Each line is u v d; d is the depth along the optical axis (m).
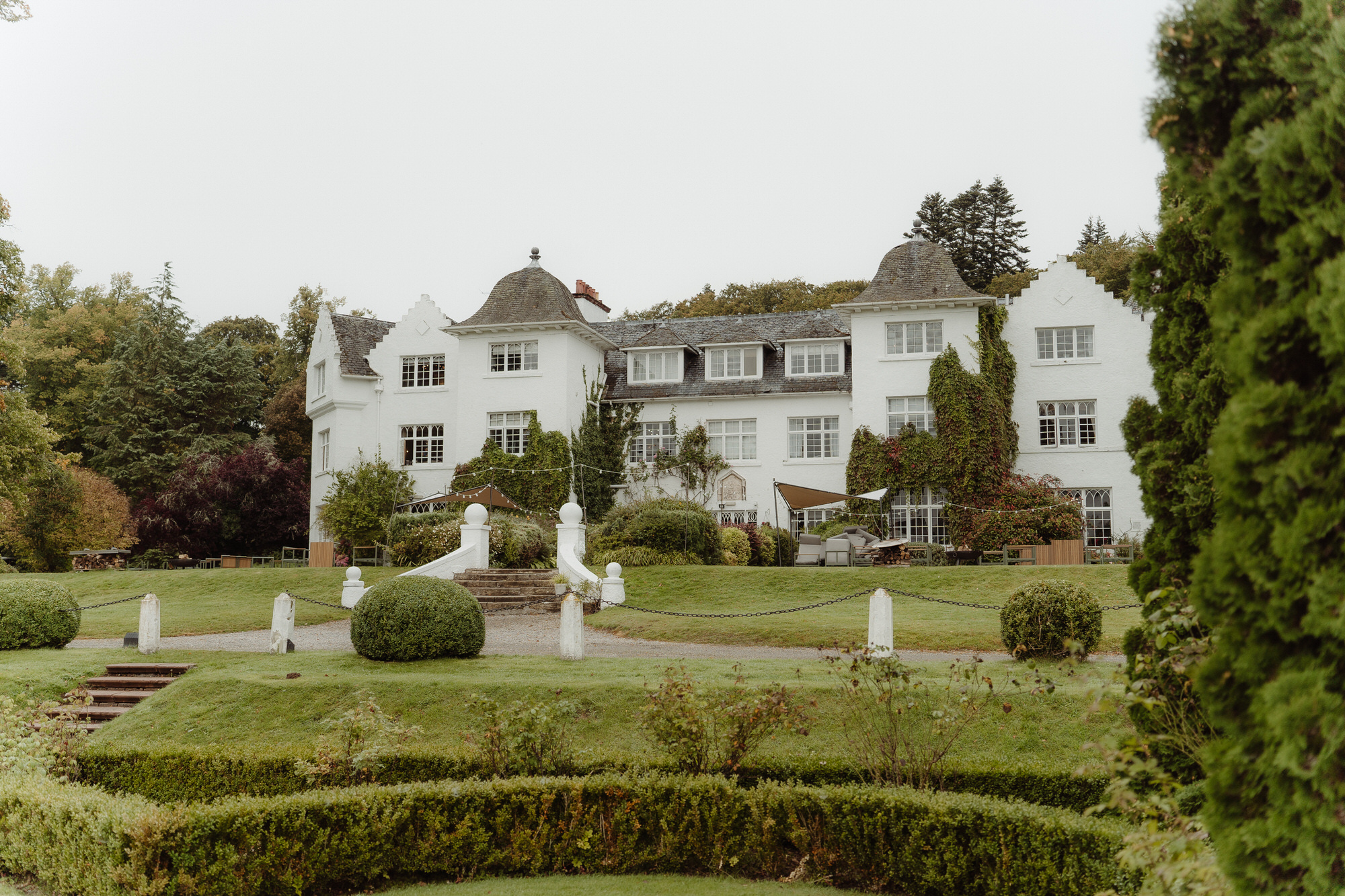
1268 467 3.93
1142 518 32.75
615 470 37.12
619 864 8.83
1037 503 31.41
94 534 37.12
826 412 35.75
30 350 50.06
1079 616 14.00
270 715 13.38
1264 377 4.02
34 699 14.51
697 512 29.77
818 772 9.53
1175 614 6.65
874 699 10.42
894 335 34.09
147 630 17.30
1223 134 4.70
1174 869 4.95
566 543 24.95
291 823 8.59
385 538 32.56
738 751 9.62
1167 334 6.97
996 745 10.82
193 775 11.02
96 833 8.50
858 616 20.33
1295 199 4.03
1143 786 7.11
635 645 18.14
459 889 8.39
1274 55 4.28
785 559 32.66
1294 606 3.88
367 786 9.25
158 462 46.66
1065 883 7.21
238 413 52.16
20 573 34.44
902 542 27.69
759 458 36.09
